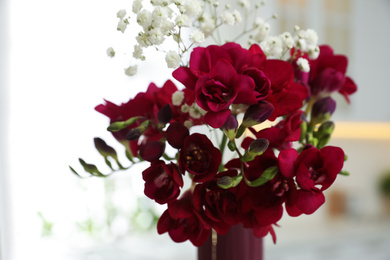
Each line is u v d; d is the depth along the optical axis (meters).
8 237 2.73
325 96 0.77
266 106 0.61
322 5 3.26
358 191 3.75
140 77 2.65
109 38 2.91
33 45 2.86
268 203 0.63
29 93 2.87
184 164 0.62
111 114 0.76
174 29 0.67
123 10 0.70
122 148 2.62
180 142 0.63
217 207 0.63
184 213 0.64
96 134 2.96
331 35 3.32
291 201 0.61
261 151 0.59
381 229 3.22
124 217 2.98
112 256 2.58
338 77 0.75
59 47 2.89
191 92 0.70
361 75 3.40
